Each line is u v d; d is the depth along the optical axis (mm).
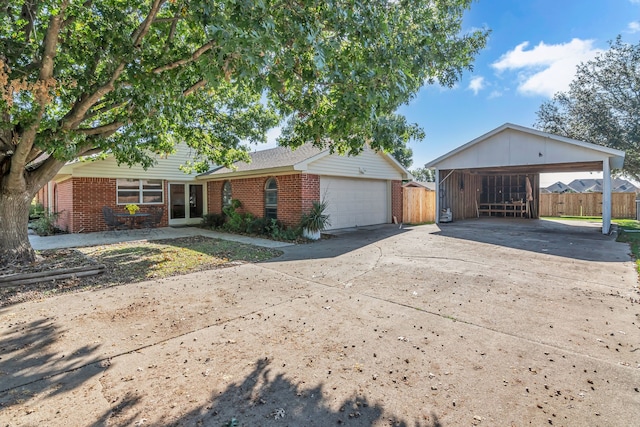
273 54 3951
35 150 6797
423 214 17281
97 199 13422
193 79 7285
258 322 4066
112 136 8344
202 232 13250
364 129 4883
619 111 19047
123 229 13930
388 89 4348
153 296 5113
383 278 6043
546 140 12070
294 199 11656
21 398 2564
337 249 9078
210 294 5207
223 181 15281
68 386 2736
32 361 3145
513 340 3496
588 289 5227
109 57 5152
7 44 4992
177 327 3938
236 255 8344
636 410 2357
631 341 3434
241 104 10820
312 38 3748
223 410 2420
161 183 15211
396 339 3553
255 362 3107
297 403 2494
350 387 2695
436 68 5676
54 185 15883
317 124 5648
